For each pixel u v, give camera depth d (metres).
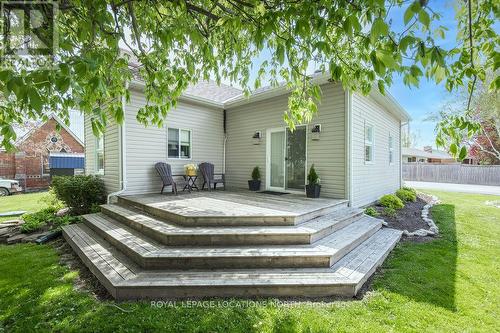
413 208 7.22
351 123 5.96
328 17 1.77
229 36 2.92
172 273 2.96
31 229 5.30
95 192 6.77
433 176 19.69
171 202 5.43
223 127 9.17
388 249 3.91
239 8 2.21
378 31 1.45
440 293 2.79
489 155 18.59
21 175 14.18
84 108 2.07
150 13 2.68
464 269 3.40
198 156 8.39
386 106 8.38
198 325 2.23
